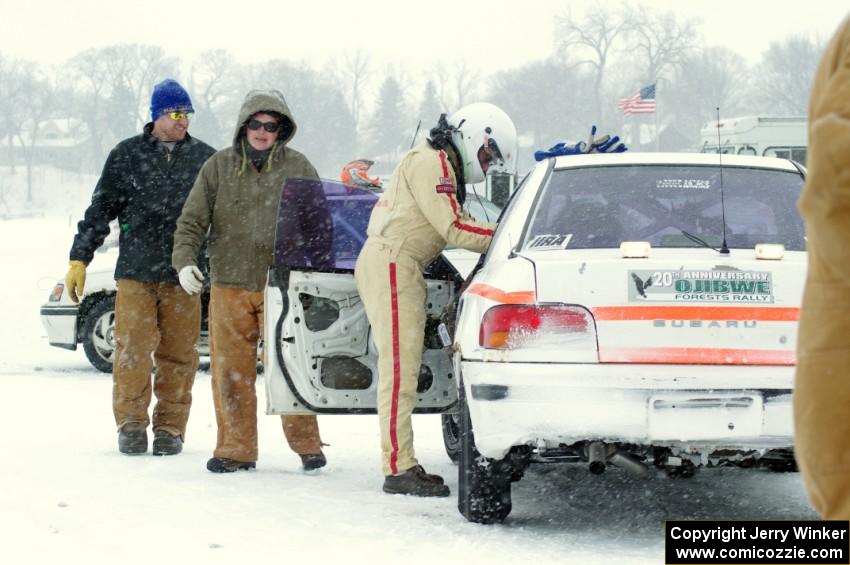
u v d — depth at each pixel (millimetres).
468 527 5902
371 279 6758
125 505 6352
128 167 8312
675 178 6250
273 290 7023
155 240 8227
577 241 5898
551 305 5406
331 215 7496
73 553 5324
